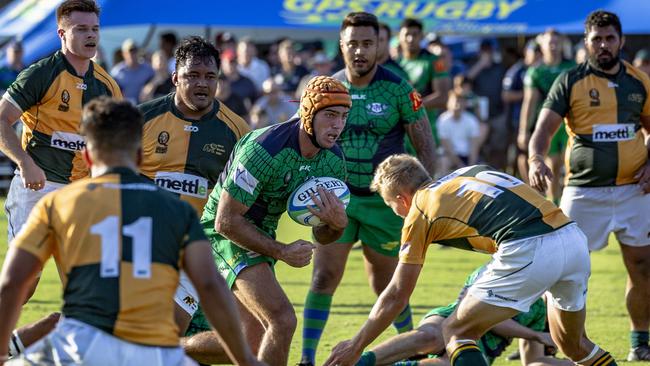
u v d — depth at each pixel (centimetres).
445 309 1198
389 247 1398
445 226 1066
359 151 1394
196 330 1234
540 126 1472
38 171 1214
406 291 1080
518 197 1064
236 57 3634
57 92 1255
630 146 1451
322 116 1047
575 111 1462
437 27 3198
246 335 1138
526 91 2519
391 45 2997
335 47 4391
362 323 1623
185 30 4109
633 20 3152
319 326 1350
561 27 3177
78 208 772
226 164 1153
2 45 3697
